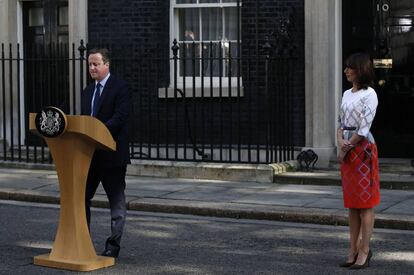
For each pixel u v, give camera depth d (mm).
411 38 11344
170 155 12398
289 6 11648
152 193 10203
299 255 7238
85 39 12836
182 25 12633
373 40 11453
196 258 7133
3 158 12828
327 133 11406
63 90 13094
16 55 13539
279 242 7812
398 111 11438
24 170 12305
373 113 6520
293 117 11641
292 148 11602
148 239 7977
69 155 6688
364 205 6566
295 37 11539
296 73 11617
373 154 6582
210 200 9695
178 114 12383
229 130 11852
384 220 8461
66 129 6582
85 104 7031
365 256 6695
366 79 6566
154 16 12484
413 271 6617
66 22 13445
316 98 11359
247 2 11891
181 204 9453
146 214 9414
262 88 11820
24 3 13672
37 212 9531
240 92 11875
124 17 12625
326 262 6961
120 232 6965
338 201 9500
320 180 10688
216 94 12156
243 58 11352
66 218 6812
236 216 9125
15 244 7727
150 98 11961
